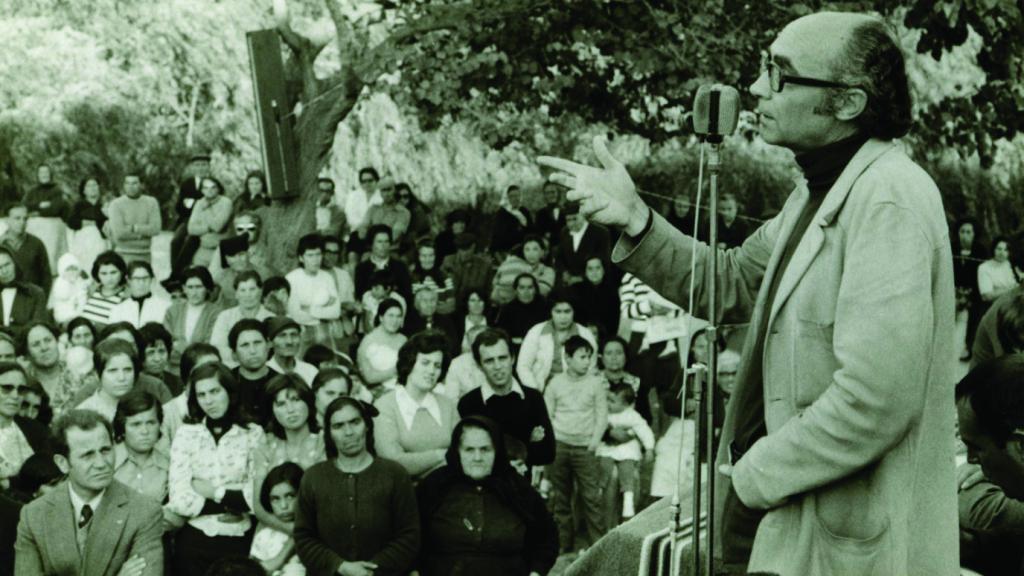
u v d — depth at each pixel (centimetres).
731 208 1466
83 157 1998
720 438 279
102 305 1078
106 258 1083
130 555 619
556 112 1324
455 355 1154
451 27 1198
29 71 2027
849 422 240
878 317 239
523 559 672
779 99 261
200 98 2009
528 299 1152
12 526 633
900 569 246
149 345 898
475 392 767
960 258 1363
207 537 685
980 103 1173
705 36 1150
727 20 1162
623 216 288
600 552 356
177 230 1555
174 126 2009
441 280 1241
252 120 1998
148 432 704
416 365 745
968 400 287
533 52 1225
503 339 764
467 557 659
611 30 1193
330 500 648
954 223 1391
